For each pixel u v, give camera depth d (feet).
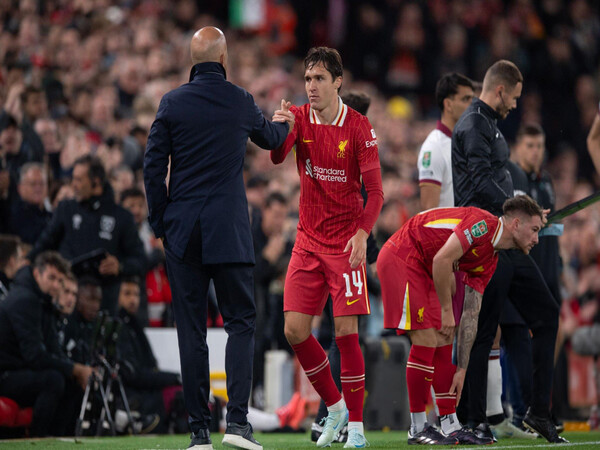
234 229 56.49
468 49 230.89
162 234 57.47
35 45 147.02
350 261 60.34
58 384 83.30
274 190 127.13
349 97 76.43
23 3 155.33
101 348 90.02
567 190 194.18
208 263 55.88
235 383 55.77
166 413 94.43
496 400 76.95
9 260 92.73
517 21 233.96
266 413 103.40
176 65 171.42
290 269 64.13
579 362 120.47
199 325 56.80
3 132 106.32
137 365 94.27
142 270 99.04
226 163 56.95
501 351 85.05
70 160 115.24
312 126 63.10
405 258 65.67
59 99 129.08
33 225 101.65
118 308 96.02
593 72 237.04
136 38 165.99
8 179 101.14
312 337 64.18
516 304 70.44
